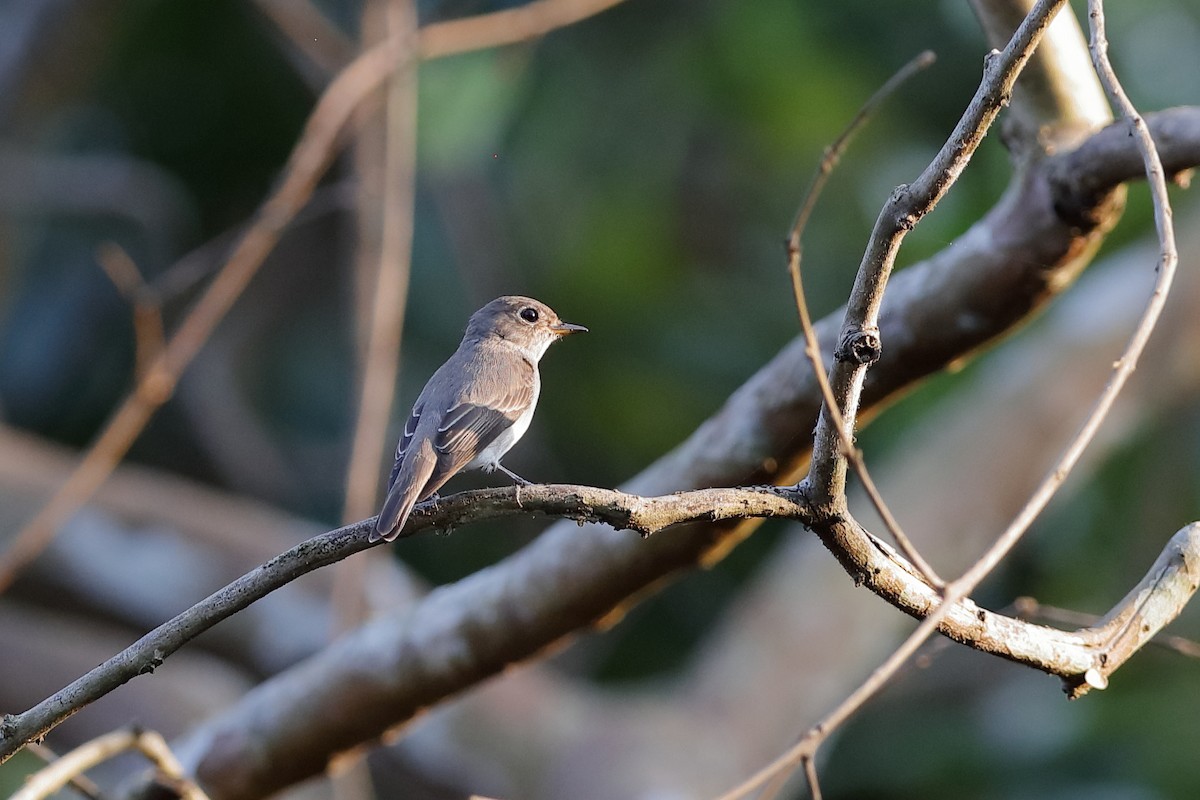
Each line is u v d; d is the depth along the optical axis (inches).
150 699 491.2
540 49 573.6
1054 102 257.0
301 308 647.8
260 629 475.5
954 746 522.3
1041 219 257.0
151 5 598.9
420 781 450.6
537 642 303.9
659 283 581.0
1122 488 557.0
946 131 558.9
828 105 550.9
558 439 584.4
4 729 210.1
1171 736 488.1
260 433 641.0
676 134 573.9
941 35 554.6
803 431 277.4
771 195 570.3
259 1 432.8
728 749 450.6
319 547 209.6
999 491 486.0
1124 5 554.9
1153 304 184.2
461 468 275.4
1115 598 544.1
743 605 510.0
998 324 266.2
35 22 586.9
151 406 348.8
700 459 286.5
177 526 482.6
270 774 329.4
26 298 650.2
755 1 555.5
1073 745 502.0
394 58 366.3
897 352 272.8
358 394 373.1
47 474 485.4
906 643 171.8
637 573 287.4
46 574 471.2
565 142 579.5
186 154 630.5
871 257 182.2
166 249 632.4
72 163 615.5
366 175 382.0
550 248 589.3
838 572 478.0
